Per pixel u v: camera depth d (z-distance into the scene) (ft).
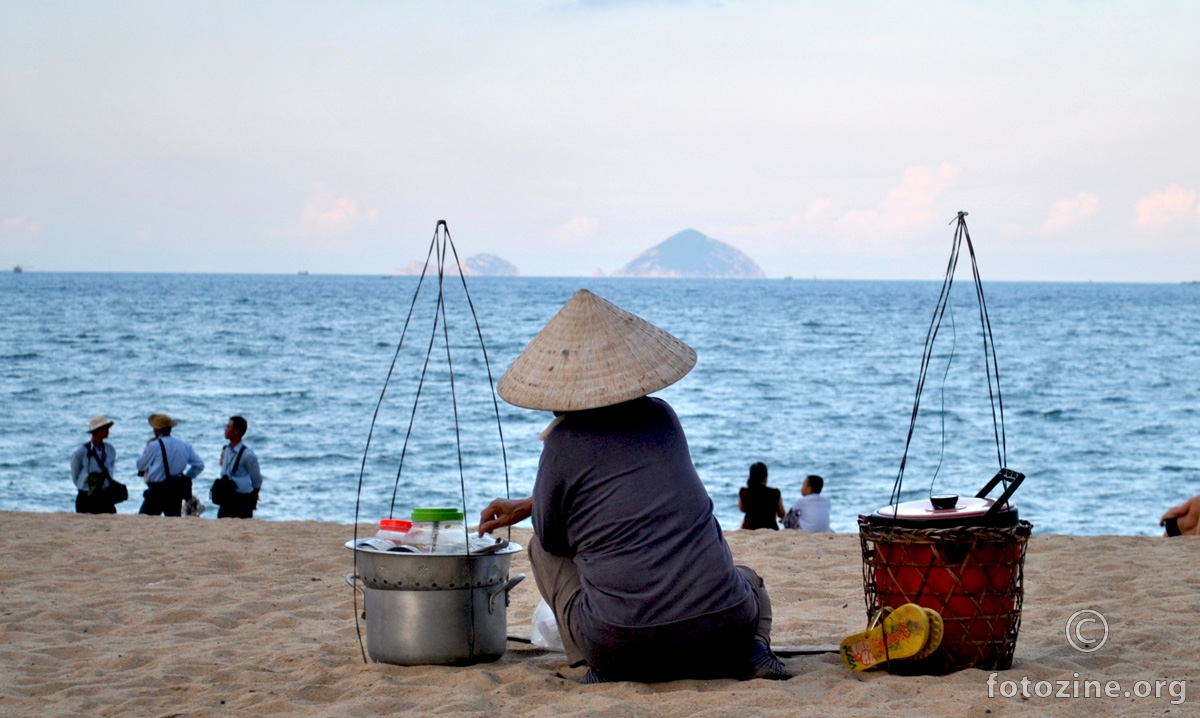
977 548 13.38
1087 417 95.45
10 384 114.62
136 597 19.90
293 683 13.70
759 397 110.83
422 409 95.86
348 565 24.00
